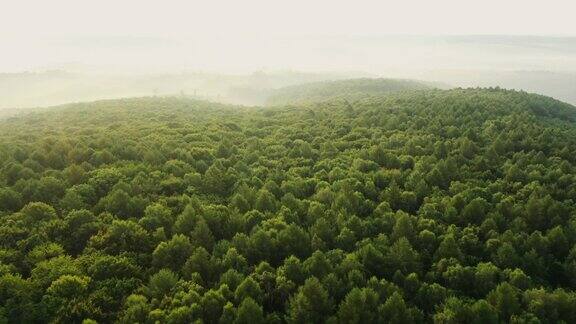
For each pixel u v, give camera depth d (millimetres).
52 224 48062
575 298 37844
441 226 52000
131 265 42375
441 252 46062
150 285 39500
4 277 38281
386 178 66625
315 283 37156
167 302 37312
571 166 68750
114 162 70500
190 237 48688
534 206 53781
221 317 35469
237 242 46344
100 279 40781
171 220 51188
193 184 63031
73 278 38500
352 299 35781
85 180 61125
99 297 38250
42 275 40594
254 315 35094
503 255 45250
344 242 47781
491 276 41406
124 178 61688
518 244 48156
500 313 37219
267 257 45531
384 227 51625
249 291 38031
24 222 48219
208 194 61500
